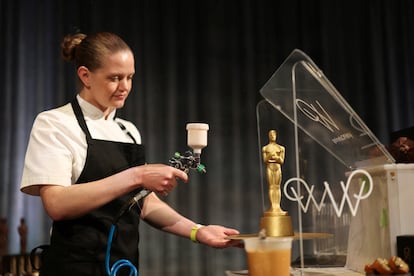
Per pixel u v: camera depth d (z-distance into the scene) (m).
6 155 3.79
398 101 4.26
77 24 4.00
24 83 3.88
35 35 3.94
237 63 4.23
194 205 4.04
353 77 4.29
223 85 4.20
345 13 4.34
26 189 1.53
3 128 3.82
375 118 4.25
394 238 1.18
